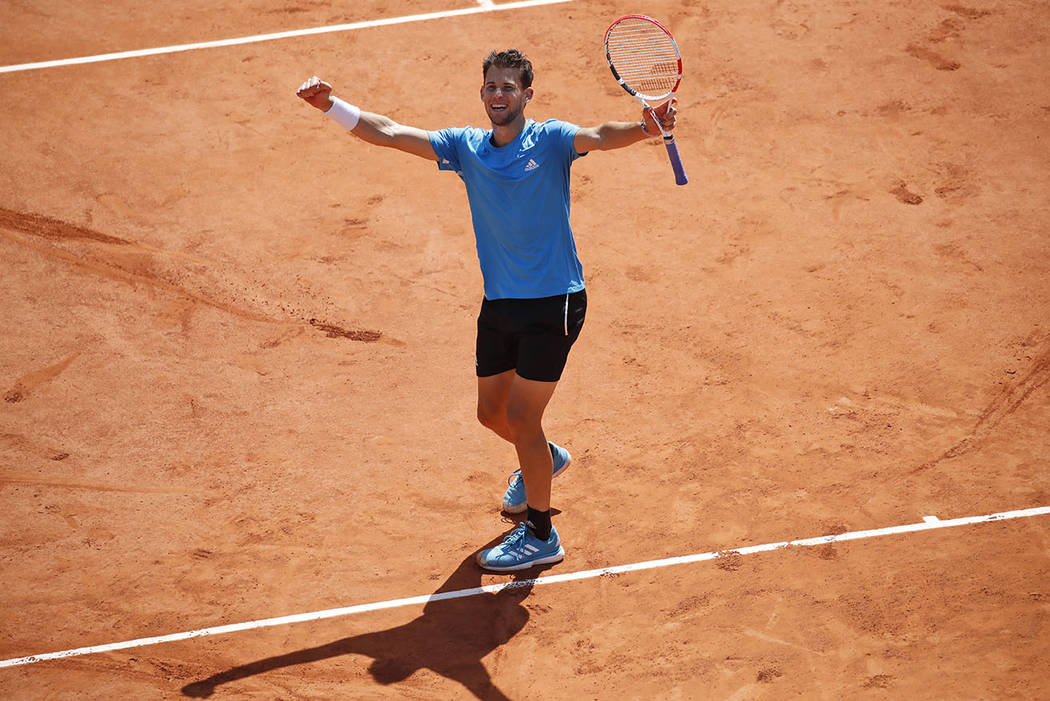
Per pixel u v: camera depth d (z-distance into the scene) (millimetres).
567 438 26391
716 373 28172
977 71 39875
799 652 21281
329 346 29250
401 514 24562
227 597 22672
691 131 37281
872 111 38094
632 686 20719
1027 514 24062
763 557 23281
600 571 23125
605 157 36281
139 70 40312
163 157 36094
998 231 32875
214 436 26594
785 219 33500
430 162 36156
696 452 25922
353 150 36594
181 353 28984
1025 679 20562
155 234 32875
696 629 21812
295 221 33531
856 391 27516
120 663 21266
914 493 24672
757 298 30594
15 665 21203
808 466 25438
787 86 39312
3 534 23984
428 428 26844
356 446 26312
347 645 21625
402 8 44094
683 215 33750
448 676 20969
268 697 20562
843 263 31781
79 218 33375
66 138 36812
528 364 21141
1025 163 35625
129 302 30547
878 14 43094
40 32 42312
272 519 24438
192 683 20875
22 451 26078
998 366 28156
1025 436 26094
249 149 36562
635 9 43750
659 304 30453
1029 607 22000
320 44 41875
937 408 26953
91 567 23312
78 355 28844
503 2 44438
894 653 21203
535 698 20531
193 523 24344
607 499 24781
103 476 25516
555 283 20891
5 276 31203
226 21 43188
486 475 25578
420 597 22641
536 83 39562
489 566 23047
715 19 43000
